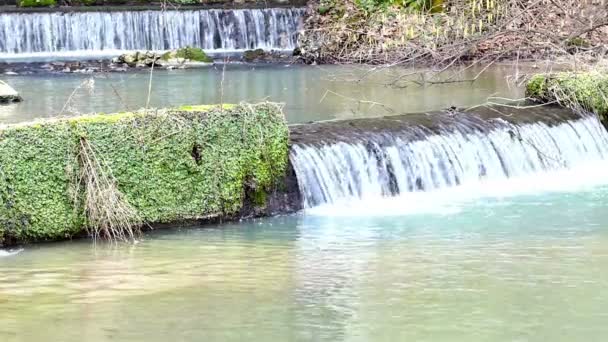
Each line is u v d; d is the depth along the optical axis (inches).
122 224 425.1
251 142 465.4
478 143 557.6
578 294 331.9
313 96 735.7
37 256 395.5
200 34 1077.8
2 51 1024.9
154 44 1066.1
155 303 323.6
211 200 454.9
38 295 334.6
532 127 584.4
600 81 624.4
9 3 1086.4
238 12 1085.8
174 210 445.1
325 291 336.8
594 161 603.8
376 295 332.5
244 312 311.6
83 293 336.5
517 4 693.9
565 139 594.6
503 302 323.3
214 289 340.5
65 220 418.3
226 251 404.2
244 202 468.4
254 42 1088.8
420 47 690.2
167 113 443.8
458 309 315.0
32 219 412.2
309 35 1010.7
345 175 505.7
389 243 418.6
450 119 567.5
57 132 416.2
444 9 767.1
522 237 429.4
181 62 976.9
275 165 475.2
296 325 299.1
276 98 727.1
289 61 996.6
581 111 616.4
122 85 809.5
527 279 352.2
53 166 414.9
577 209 488.7
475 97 705.6
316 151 500.7
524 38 649.6
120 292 336.8
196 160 452.4
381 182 515.8
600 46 684.1
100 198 421.7
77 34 1047.0
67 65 947.3
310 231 444.8
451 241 422.0
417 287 342.0
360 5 960.9
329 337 287.1
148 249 407.5
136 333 291.1
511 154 566.6
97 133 424.8
